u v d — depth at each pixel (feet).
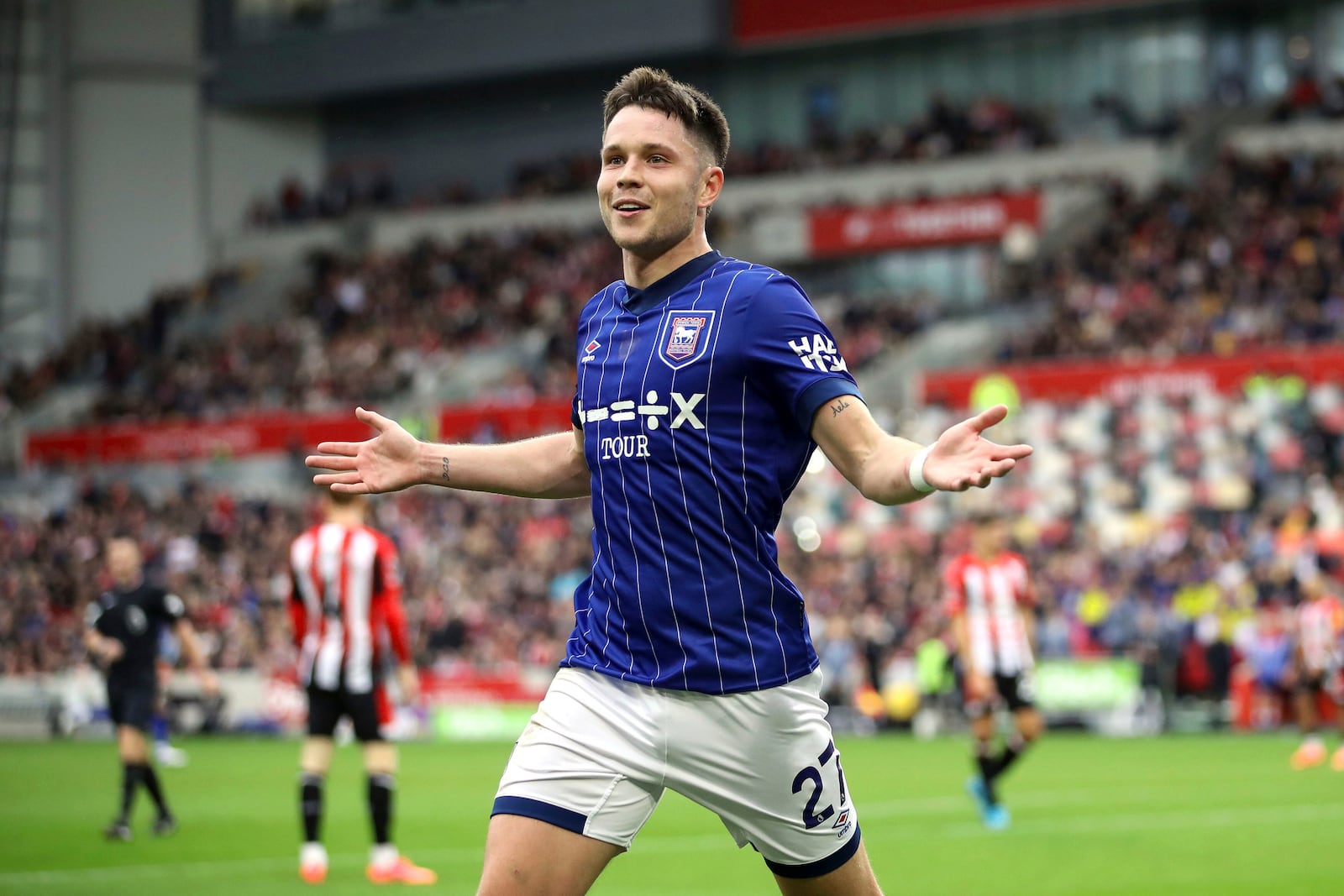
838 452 20.86
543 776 21.65
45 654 168.76
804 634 22.13
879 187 237.25
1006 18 228.84
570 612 153.17
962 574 67.82
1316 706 96.22
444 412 193.67
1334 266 186.19
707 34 245.04
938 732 134.82
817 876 22.34
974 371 175.73
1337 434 159.94
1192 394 166.50
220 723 152.97
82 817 74.69
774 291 21.53
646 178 22.03
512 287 240.12
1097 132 232.94
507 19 259.19
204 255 280.31
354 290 247.50
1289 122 217.97
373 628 52.85
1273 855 55.88
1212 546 144.25
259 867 56.49
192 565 182.80
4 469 240.94
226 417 212.64
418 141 283.79
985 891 48.42
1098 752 105.60
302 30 275.39
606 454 22.17
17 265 269.85
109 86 275.80
